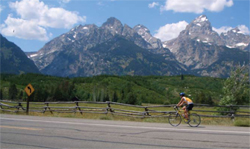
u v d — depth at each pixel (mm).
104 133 11477
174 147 8781
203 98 103938
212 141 9750
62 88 123562
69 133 11477
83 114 22766
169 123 15758
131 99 111750
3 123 15133
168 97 143375
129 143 9391
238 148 8648
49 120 17062
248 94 27109
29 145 9133
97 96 119125
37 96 111438
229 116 18281
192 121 14297
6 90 129000
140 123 15875
